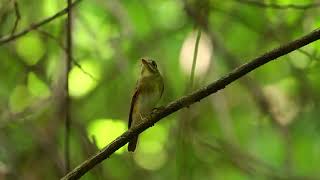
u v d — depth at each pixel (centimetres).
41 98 1295
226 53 1277
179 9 1381
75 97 1288
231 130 1340
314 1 1202
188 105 693
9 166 1243
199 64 1191
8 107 1300
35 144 1268
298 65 1309
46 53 1300
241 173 1338
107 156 702
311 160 1381
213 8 1172
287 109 1361
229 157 1287
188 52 1199
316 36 675
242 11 1291
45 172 1254
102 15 1368
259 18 1280
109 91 1380
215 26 1362
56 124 1254
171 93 1324
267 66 1403
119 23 1373
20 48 1313
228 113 1399
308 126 1355
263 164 1304
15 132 1280
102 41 1355
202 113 1424
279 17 1256
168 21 1391
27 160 1261
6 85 1323
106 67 1367
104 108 1377
